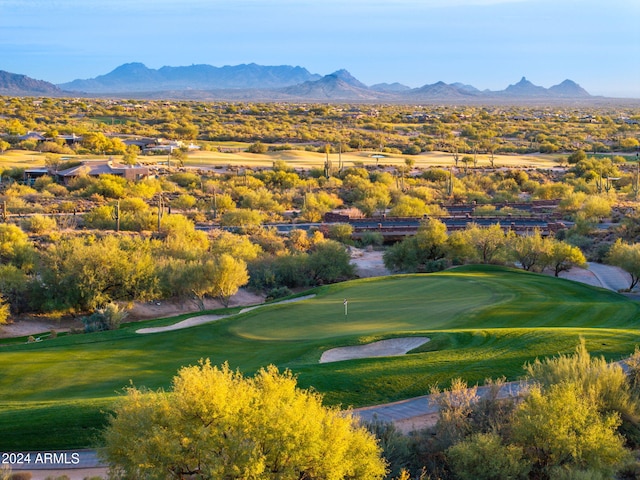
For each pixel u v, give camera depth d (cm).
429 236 7356
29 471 2014
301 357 3153
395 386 2722
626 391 2375
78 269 5622
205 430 1653
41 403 2620
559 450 2028
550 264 6712
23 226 7925
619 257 6300
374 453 1848
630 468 2094
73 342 3747
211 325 3978
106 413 2414
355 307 4356
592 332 3344
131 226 8288
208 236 8069
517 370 2864
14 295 5512
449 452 2030
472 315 4006
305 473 1741
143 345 3625
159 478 1622
